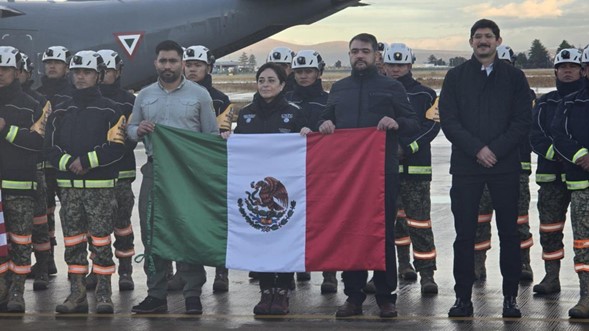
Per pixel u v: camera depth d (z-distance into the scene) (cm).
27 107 781
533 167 1922
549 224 831
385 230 730
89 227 764
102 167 761
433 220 1273
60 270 984
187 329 694
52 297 838
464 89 725
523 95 719
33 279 935
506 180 718
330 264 739
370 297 838
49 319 737
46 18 2233
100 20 2294
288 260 745
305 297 837
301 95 895
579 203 728
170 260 757
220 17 2425
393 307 735
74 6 2294
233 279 934
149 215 764
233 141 757
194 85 789
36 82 2209
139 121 786
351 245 734
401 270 923
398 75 891
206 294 852
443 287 870
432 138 870
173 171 763
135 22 2333
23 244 778
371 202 732
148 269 766
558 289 835
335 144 740
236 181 756
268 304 750
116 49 2308
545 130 820
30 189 783
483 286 866
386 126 728
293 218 747
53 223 961
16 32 2192
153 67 2358
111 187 768
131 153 891
